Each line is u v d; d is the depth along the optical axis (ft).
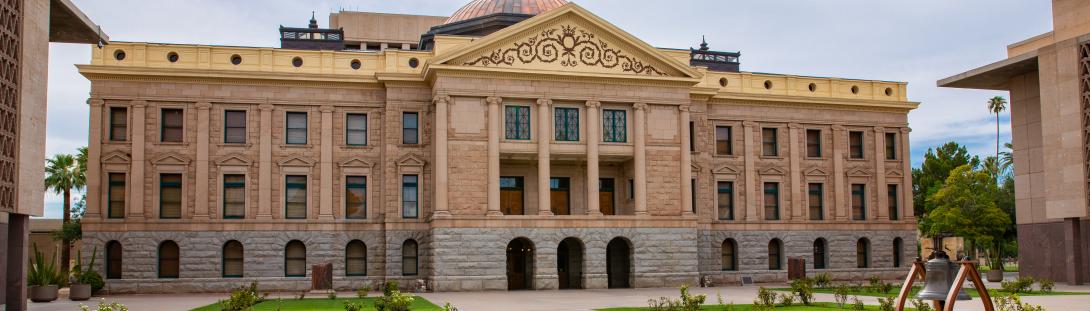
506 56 176.24
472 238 170.19
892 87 217.15
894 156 216.74
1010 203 268.82
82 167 243.60
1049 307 109.91
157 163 173.58
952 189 267.59
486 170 173.78
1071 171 158.20
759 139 205.87
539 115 176.45
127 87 173.06
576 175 189.98
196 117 175.83
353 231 179.22
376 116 182.70
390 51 182.80
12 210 105.91
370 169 181.16
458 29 211.61
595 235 176.14
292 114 180.86
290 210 178.91
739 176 203.72
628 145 181.78
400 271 177.58
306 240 177.17
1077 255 161.38
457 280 168.45
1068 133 159.02
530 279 182.91
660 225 180.14
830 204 209.46
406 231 178.70
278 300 134.10
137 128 172.65
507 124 176.86
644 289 172.76
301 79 178.09
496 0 223.30
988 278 196.24
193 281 172.24
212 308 118.62
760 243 202.80
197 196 174.09
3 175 103.76
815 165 209.26
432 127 179.01
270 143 177.78
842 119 212.23
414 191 181.16
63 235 239.91
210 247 173.88
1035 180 180.24
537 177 187.93
